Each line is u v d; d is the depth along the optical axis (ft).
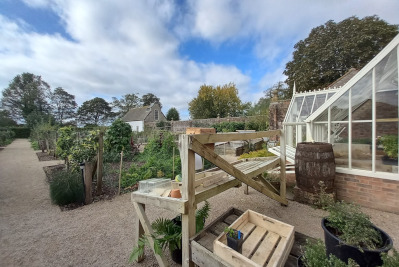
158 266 6.42
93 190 14.60
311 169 10.86
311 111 20.80
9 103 103.96
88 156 15.08
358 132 10.89
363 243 4.33
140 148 38.32
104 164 22.18
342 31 48.21
